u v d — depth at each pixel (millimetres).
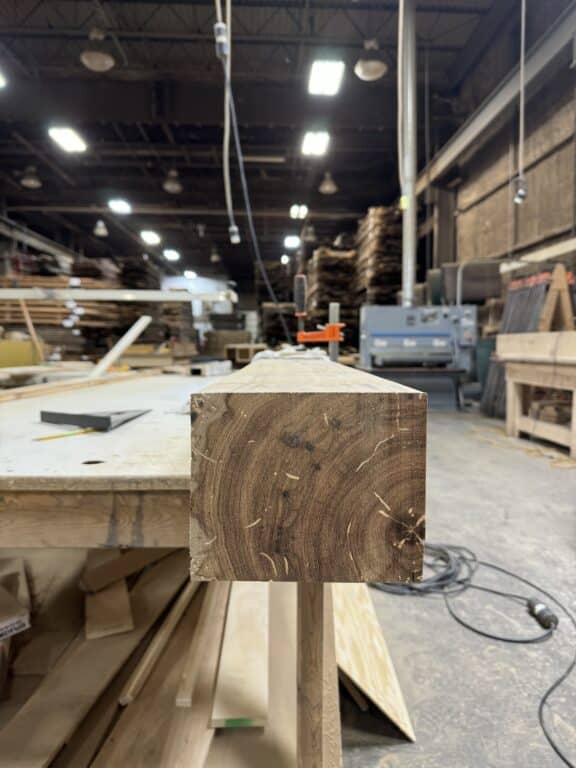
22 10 5488
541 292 3781
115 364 3859
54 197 8609
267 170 8258
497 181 5445
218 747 710
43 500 483
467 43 5918
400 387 437
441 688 1021
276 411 384
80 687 771
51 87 5676
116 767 648
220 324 11375
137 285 6781
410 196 4809
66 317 4273
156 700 770
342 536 391
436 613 1312
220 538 397
